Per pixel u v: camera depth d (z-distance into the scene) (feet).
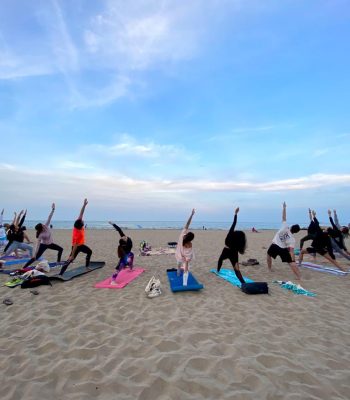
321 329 13.62
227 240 22.48
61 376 9.66
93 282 22.84
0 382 9.32
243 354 11.05
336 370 10.00
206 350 11.39
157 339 12.41
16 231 31.04
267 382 9.23
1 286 21.21
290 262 24.32
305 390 8.84
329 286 21.95
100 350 11.43
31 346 11.82
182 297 18.89
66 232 96.84
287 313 15.80
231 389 8.90
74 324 14.17
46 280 21.62
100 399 8.49
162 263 33.12
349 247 48.08
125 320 14.73
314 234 29.73
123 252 23.77
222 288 21.27
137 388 8.99
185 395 8.62
